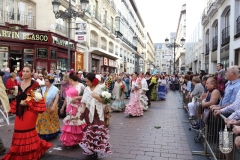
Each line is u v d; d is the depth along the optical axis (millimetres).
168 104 12633
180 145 5301
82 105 4441
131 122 7734
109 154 4305
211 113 4391
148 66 79438
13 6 14016
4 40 13336
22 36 14000
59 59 17031
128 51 43656
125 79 15883
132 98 8883
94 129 4223
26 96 3865
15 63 14297
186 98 9812
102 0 25766
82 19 19969
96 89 4359
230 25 13672
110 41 30125
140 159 4426
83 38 14203
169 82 26609
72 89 5020
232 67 4418
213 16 19406
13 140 3900
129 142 5477
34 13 15094
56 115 5656
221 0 15500
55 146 5086
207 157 4570
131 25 46969
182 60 52438
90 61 22281
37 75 8195
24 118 3861
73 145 4973
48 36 14867
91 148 4172
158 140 5668
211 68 20266
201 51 26547
